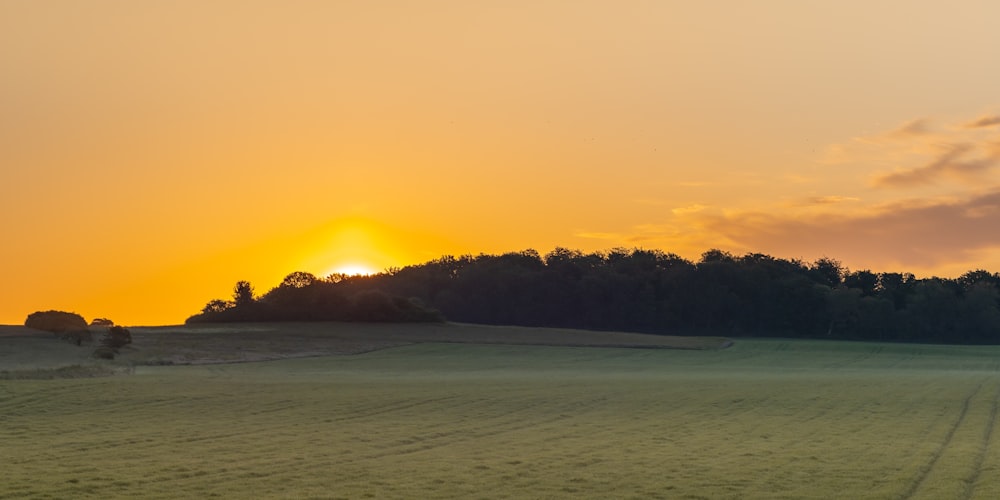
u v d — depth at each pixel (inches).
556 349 4399.6
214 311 5753.0
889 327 6747.1
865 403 1873.8
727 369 3457.2
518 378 2731.3
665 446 1226.6
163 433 1334.9
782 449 1198.9
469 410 1695.4
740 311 7091.5
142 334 4082.2
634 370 3324.3
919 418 1600.6
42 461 1066.7
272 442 1243.2
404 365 3486.7
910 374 3152.1
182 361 3336.6
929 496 870.4
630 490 914.7
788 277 7288.4
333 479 958.4
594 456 1130.0
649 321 7273.6
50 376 2385.6
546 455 1137.4
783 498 877.2
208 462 1063.0
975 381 2618.1
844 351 4788.4
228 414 1598.2
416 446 1217.4
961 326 6747.1
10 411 1620.3
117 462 1058.7
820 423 1518.2
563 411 1688.0
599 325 7327.8
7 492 877.2
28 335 3646.7
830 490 912.9
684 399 1941.4
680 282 7347.4
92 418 1525.6
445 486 925.2
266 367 3245.6
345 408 1710.1
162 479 955.3
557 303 7440.9
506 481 956.6
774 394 2080.5
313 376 2787.9
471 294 7623.0
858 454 1151.6
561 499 870.4
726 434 1363.2
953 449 1195.3
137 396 1888.5
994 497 865.5
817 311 6929.1
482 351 4200.3
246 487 912.9
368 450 1172.5
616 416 1611.7
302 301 5521.7
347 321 5403.5
